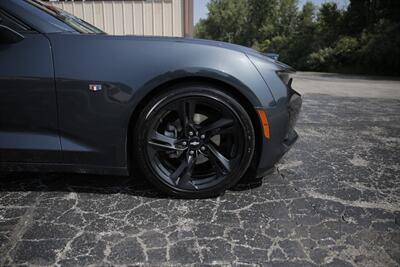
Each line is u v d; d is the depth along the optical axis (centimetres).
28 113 165
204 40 178
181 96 165
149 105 166
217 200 180
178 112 169
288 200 181
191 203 176
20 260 128
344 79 1146
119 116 165
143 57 163
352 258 133
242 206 174
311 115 419
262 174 183
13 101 163
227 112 168
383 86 852
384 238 147
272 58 197
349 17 2102
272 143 175
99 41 165
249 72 167
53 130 168
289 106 178
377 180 211
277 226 155
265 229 152
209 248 138
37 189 190
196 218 161
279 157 181
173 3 631
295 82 913
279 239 145
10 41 160
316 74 1537
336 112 442
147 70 162
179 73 161
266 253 135
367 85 873
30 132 169
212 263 129
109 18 630
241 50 174
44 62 161
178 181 177
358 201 182
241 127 169
